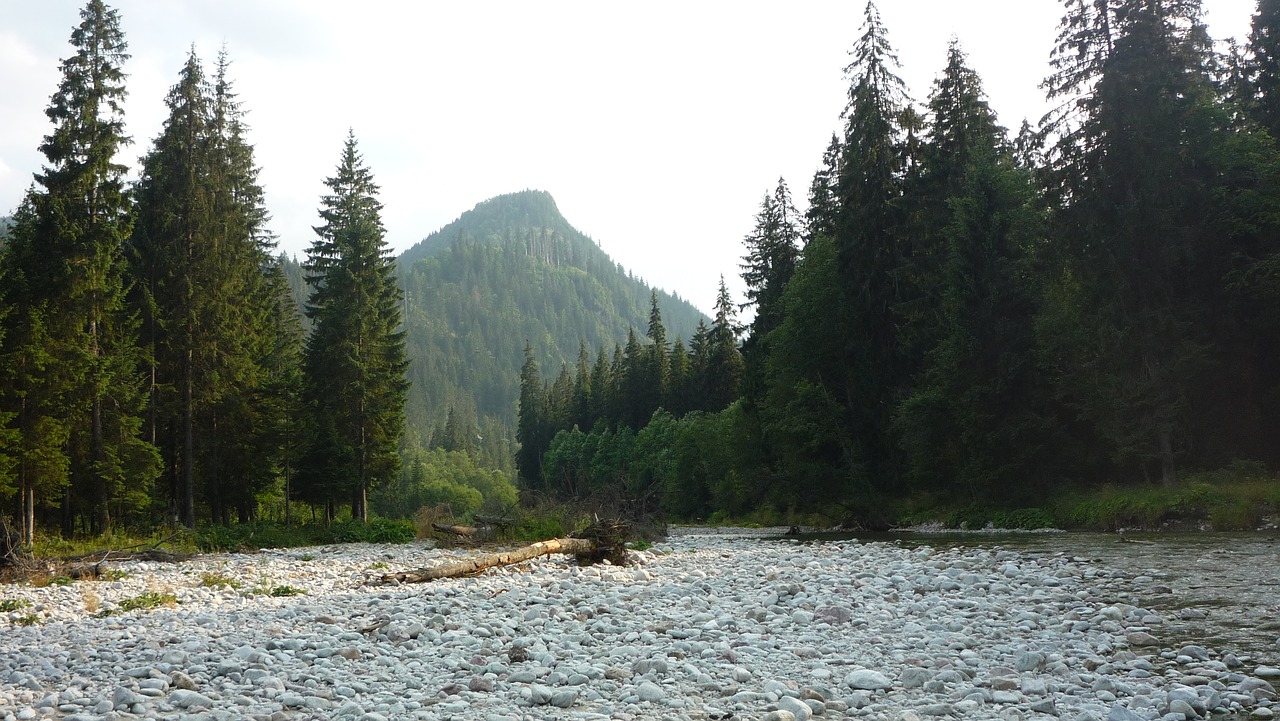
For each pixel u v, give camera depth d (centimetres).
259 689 714
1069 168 2988
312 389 4494
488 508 3064
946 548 2208
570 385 14188
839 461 3878
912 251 3847
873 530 3597
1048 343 3091
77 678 768
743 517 5656
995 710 640
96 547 2716
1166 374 2789
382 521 3369
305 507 5622
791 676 760
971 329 3238
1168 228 2788
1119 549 1859
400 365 4706
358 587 1498
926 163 3841
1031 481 3181
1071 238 2986
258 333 4606
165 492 4112
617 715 629
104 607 1318
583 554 1883
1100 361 2938
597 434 10375
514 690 708
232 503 4512
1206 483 2597
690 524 6238
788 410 3900
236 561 2278
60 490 3170
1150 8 2827
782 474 3912
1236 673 718
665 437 8162
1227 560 1525
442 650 877
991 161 3425
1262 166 2802
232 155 4825
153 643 937
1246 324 2888
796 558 1934
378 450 4538
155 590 1514
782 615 1078
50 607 1342
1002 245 3275
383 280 4653
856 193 3894
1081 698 670
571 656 838
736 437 5022
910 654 845
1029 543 2228
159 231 3800
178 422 3869
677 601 1223
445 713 636
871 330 3847
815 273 4078
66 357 3002
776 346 4200
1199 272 2917
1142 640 868
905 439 3434
